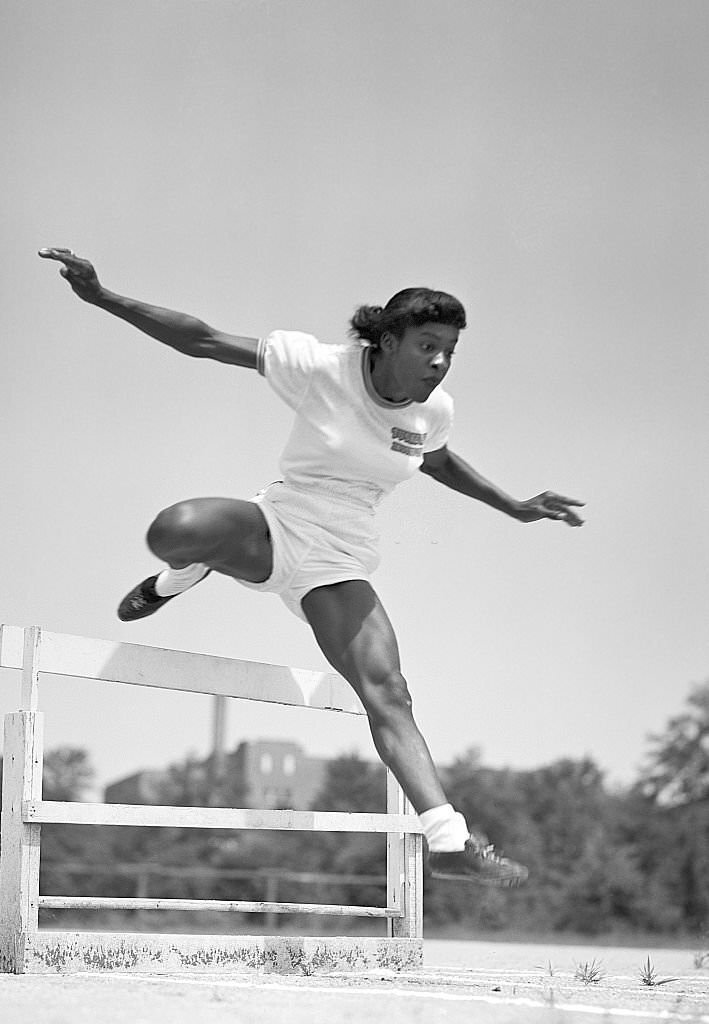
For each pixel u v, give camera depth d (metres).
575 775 19.52
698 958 6.46
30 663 4.20
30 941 4.02
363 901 18.41
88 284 3.79
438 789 3.68
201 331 3.89
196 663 4.59
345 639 3.92
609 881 18.52
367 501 4.08
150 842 18.98
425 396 3.89
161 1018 2.75
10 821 4.12
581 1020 2.92
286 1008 2.96
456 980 4.12
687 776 19.48
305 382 3.91
